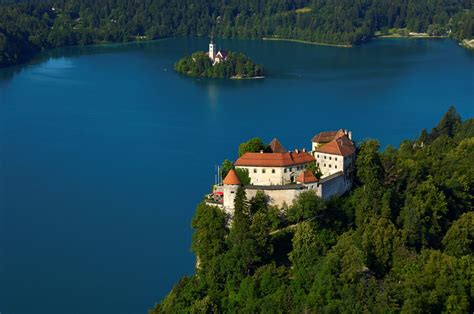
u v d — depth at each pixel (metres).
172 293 175.38
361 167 199.00
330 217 183.00
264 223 176.00
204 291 168.00
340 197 192.50
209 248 178.75
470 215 177.50
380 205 182.00
